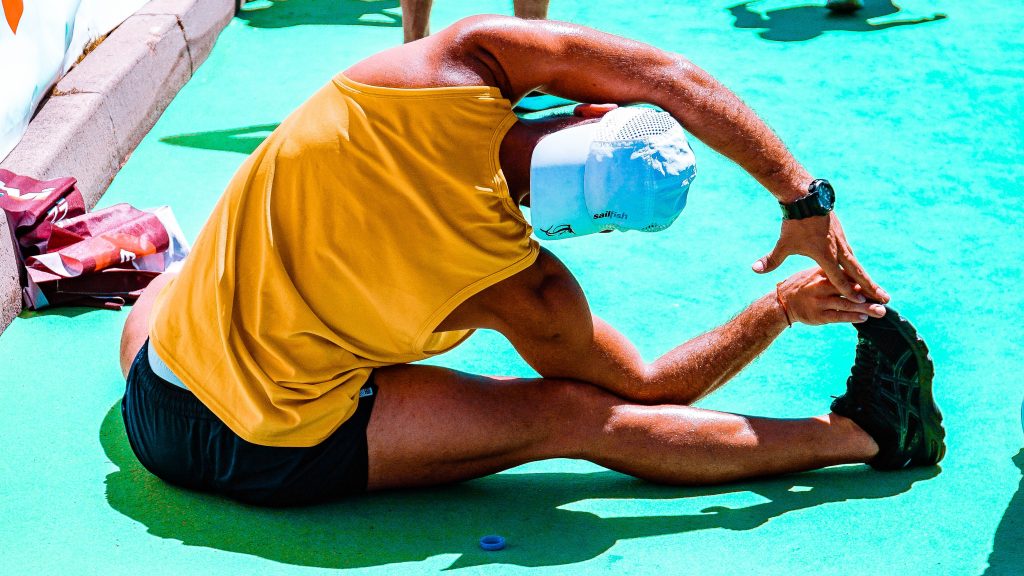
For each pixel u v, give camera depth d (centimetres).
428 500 254
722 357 264
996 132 450
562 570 225
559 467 275
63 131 392
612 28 568
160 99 485
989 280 349
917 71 508
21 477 263
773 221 395
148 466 258
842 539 236
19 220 338
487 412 249
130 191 418
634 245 381
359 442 246
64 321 338
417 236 228
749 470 259
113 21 490
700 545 234
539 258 241
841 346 323
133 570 226
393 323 237
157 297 276
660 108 234
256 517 246
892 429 259
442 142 224
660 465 256
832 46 538
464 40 227
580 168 220
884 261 361
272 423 237
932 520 242
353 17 593
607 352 255
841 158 430
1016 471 260
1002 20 569
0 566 229
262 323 234
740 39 550
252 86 512
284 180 231
